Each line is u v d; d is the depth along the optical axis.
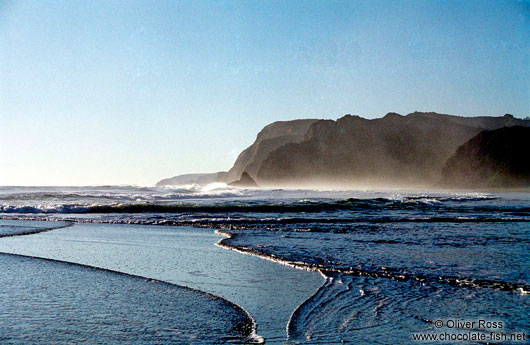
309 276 7.39
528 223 15.58
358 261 8.47
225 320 5.23
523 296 6.14
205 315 5.40
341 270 7.73
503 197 37.97
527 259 8.61
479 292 6.35
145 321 5.17
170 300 6.02
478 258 8.73
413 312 5.51
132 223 16.41
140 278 7.26
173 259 8.97
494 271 7.58
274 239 11.59
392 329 4.96
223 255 9.38
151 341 4.57
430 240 11.24
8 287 6.63
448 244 10.55
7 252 9.92
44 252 9.91
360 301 5.95
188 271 7.82
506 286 6.64
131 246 10.72
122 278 7.25
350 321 5.20
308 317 5.34
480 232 12.95
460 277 7.16
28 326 4.97
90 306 5.72
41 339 4.60
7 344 4.46
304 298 6.14
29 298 6.05
